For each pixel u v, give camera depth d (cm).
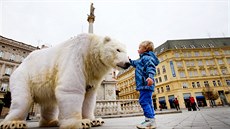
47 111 352
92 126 285
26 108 291
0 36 2706
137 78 278
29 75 315
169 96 3744
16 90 291
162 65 4025
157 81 4106
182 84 3669
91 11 1792
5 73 2667
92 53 300
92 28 1730
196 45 4278
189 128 231
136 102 1230
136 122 392
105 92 1522
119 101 1152
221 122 297
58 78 269
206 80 3769
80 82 264
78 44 298
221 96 3659
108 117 834
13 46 2820
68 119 237
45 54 328
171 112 1101
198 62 3950
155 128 243
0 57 2641
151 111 254
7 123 261
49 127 330
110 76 1602
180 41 4419
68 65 271
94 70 302
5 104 1686
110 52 287
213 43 4369
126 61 280
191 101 1667
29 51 3019
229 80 3812
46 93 301
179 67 3819
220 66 3925
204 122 315
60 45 322
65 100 243
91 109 317
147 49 301
